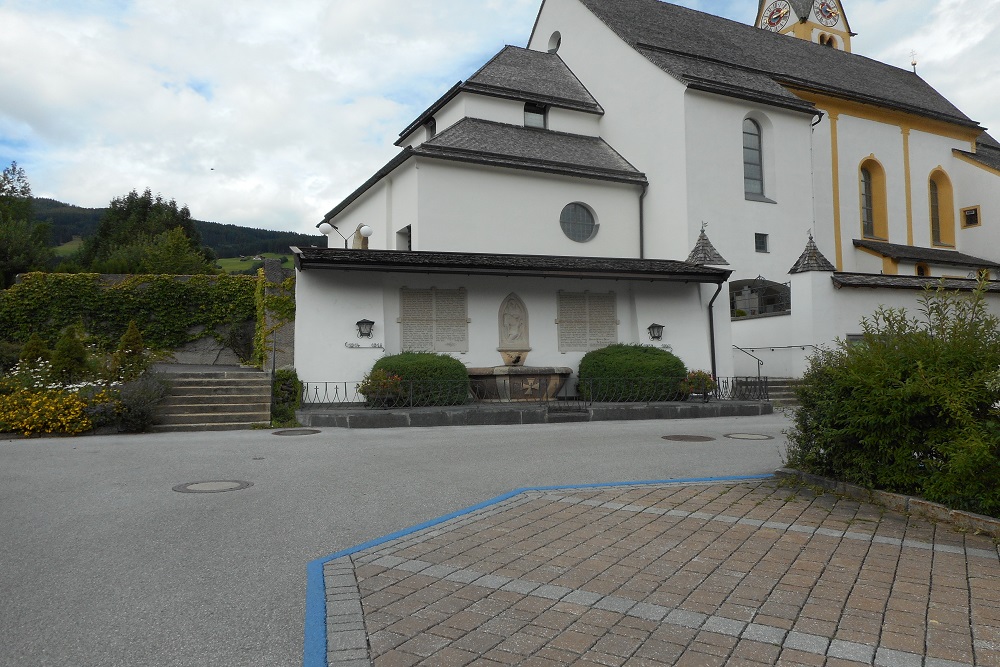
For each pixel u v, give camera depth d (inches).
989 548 213.0
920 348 278.1
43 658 138.2
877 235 1277.1
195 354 859.4
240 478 326.0
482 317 705.0
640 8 1186.0
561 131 1034.1
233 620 157.6
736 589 176.4
